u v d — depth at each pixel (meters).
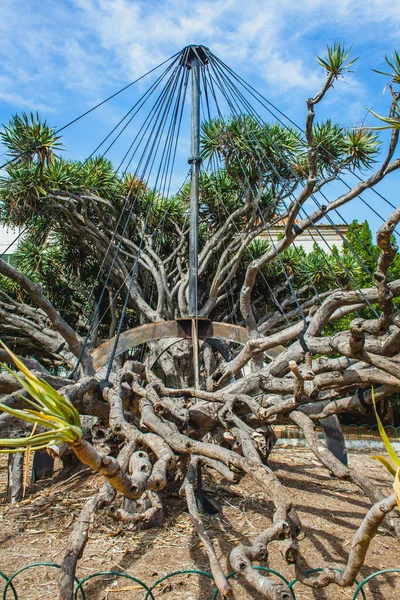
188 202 11.02
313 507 5.03
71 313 11.16
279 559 3.74
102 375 5.01
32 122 8.33
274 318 9.69
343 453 5.79
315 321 4.22
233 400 3.58
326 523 4.57
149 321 9.73
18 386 4.32
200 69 6.07
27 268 10.43
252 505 4.90
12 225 9.54
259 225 8.80
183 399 4.45
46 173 8.95
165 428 3.04
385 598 3.23
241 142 8.06
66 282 11.05
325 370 3.56
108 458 1.83
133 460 2.40
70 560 2.23
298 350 4.59
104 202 9.20
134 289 9.29
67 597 2.12
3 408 1.39
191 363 8.23
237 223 10.20
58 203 9.13
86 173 9.54
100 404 4.20
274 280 11.19
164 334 5.78
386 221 2.66
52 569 3.50
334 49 3.87
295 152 8.26
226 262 9.30
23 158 8.44
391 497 1.73
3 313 8.77
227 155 8.48
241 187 8.78
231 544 3.95
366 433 11.91
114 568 3.50
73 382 4.64
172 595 3.12
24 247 11.02
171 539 4.03
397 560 3.83
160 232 10.63
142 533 4.14
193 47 5.94
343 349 3.40
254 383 4.31
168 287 10.24
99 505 2.46
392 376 3.40
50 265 10.95
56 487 5.51
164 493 4.93
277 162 8.38
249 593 3.19
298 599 3.14
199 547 3.88
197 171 5.95
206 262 9.15
